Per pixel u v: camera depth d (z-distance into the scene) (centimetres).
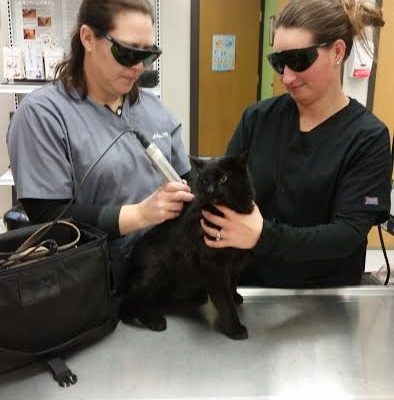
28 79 253
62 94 112
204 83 417
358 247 111
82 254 84
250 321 100
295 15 100
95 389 77
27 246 86
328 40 100
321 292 112
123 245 116
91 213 101
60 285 80
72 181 110
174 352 89
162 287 106
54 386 78
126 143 116
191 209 98
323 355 88
